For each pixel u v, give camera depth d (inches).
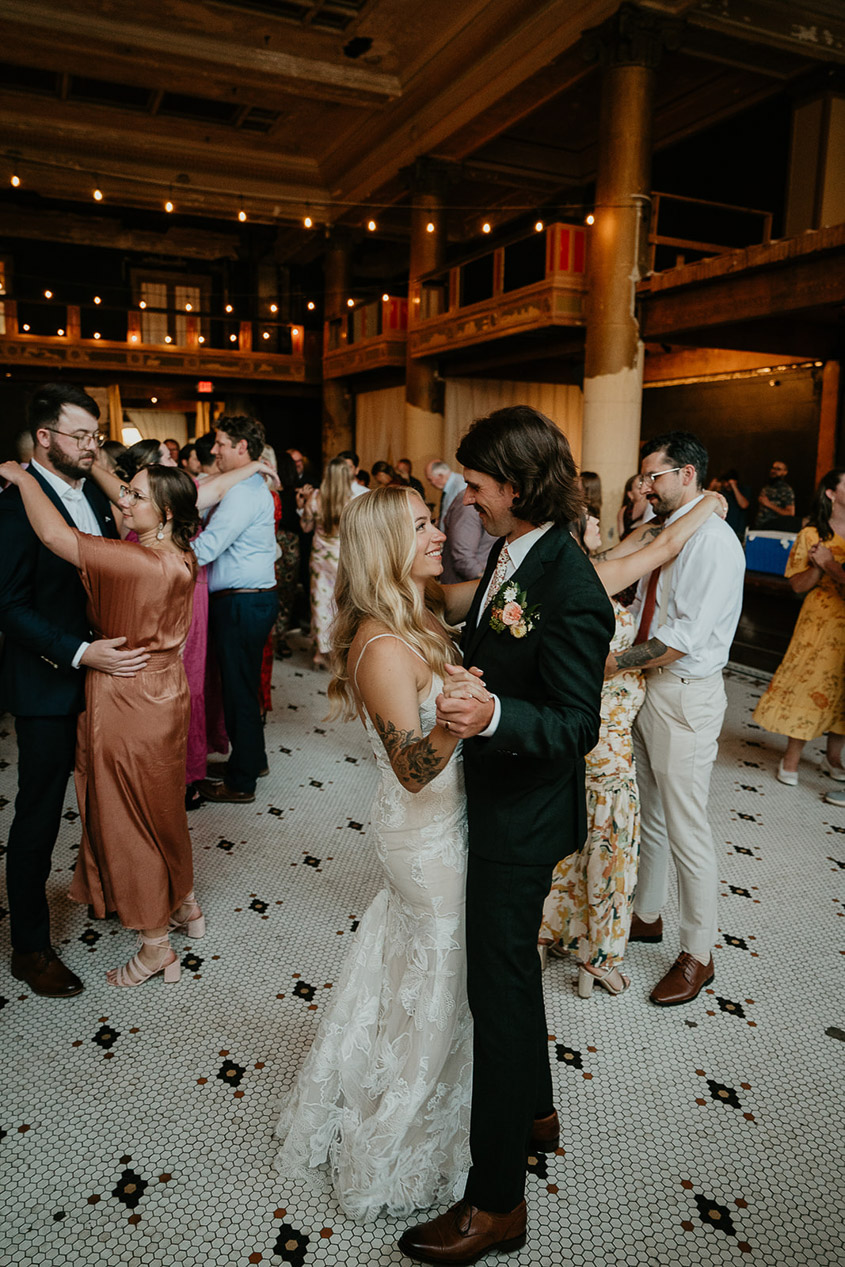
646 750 99.3
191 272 815.7
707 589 90.6
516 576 61.4
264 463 148.7
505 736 54.7
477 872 62.9
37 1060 87.5
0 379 689.0
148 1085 84.1
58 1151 75.8
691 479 94.8
